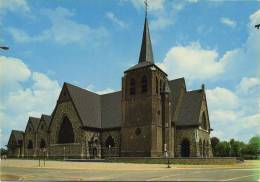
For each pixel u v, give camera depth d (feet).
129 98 223.30
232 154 395.55
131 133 217.36
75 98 244.22
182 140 219.41
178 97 234.38
